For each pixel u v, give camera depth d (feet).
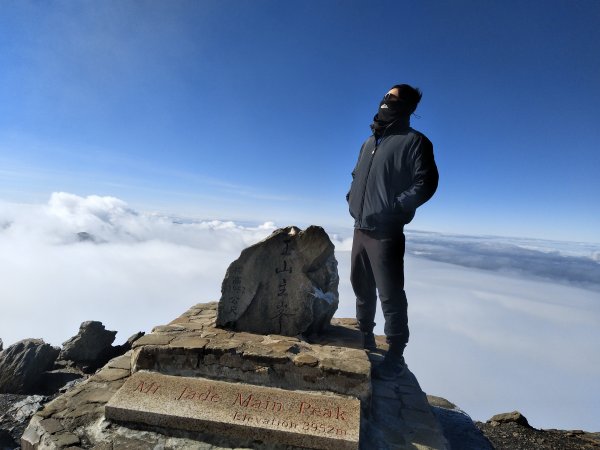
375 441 5.78
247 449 5.35
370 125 7.84
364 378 6.29
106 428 5.65
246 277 8.10
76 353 12.22
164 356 6.74
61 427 5.65
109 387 6.83
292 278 8.11
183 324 8.26
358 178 7.89
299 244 8.18
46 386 11.08
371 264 7.63
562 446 9.21
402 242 7.46
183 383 6.32
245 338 7.41
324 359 6.63
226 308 8.02
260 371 6.51
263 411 5.71
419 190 6.91
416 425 6.23
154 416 5.61
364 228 7.58
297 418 5.59
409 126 7.59
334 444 5.24
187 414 5.57
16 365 10.98
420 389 7.42
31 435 5.61
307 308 7.99
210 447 5.37
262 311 8.04
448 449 5.79
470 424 8.18
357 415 5.70
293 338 7.68
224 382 6.44
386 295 7.42
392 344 7.59
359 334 8.68
